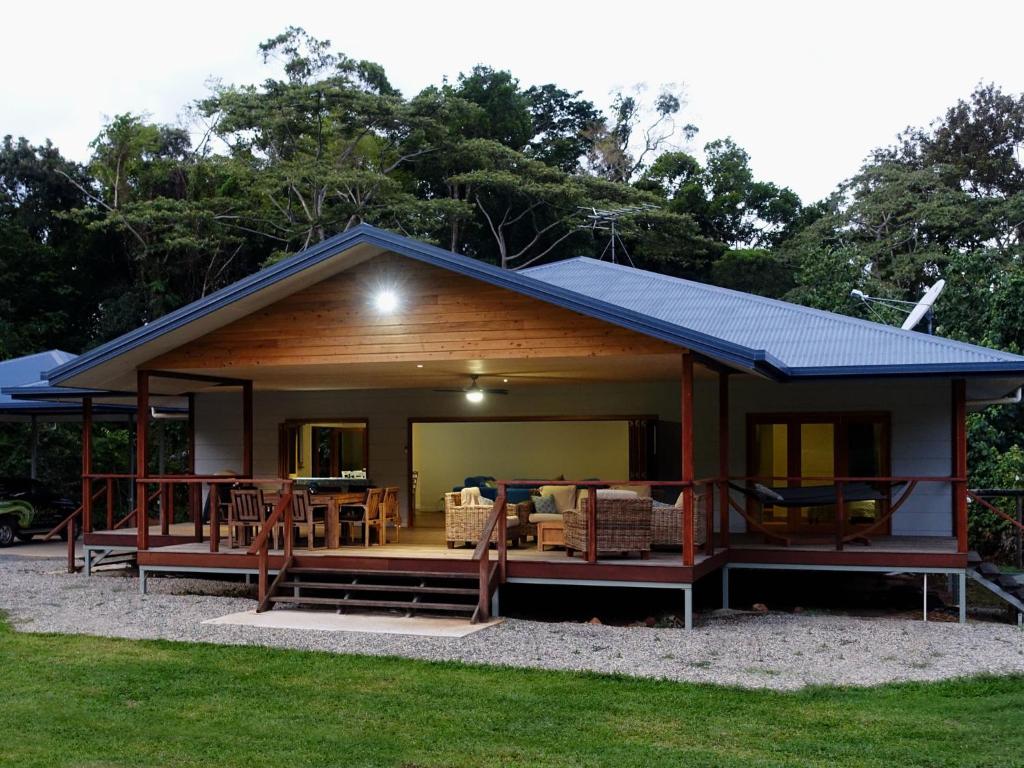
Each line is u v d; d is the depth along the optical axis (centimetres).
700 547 1362
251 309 1364
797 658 1012
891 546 1407
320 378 1619
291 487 1356
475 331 1273
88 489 1725
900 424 1622
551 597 1487
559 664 981
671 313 1738
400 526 1878
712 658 1011
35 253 4022
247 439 1664
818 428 1655
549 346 1243
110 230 4169
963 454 1343
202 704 838
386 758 696
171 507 1945
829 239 4638
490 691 877
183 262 4159
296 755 702
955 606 1444
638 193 4794
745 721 785
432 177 4703
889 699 851
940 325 2872
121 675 932
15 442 3131
